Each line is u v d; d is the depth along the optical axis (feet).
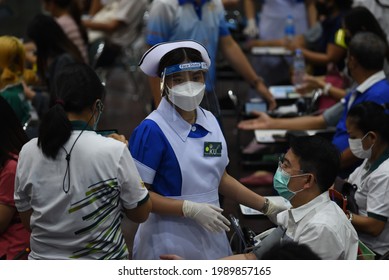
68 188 12.15
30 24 25.31
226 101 29.07
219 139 14.08
